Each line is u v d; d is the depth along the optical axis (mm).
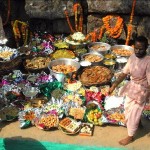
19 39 6758
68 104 4773
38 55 6227
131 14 6465
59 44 6609
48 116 4602
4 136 4348
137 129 4520
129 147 4172
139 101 3994
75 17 6734
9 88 5148
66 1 6680
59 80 5473
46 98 5094
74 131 4355
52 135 4367
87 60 6008
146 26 6602
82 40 6445
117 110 4727
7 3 6656
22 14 7020
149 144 4230
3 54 5828
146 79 3904
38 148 4227
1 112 4727
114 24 6738
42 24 7047
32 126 4551
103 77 5461
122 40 6910
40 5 6750
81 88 5254
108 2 6566
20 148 4246
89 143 4230
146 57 3828
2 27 6074
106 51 6273
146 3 6332
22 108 4859
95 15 6840
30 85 5301
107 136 4371
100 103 4871
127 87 4141
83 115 4602
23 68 6051
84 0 6711
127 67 3996
